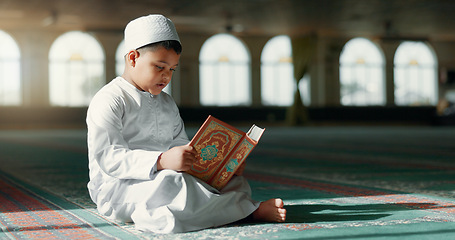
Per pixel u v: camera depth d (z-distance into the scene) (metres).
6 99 20.77
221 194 2.38
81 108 21.33
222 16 17.77
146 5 15.67
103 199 2.50
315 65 23.62
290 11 16.92
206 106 22.59
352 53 23.83
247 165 5.95
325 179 4.49
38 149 9.09
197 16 17.72
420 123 24.42
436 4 15.96
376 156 7.00
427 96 24.62
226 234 2.24
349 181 4.32
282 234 2.24
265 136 13.70
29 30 20.69
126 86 2.41
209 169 2.39
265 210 2.49
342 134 14.82
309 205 3.07
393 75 24.16
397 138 12.27
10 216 2.82
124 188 2.40
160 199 2.29
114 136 2.31
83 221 2.63
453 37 23.84
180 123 2.64
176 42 2.30
